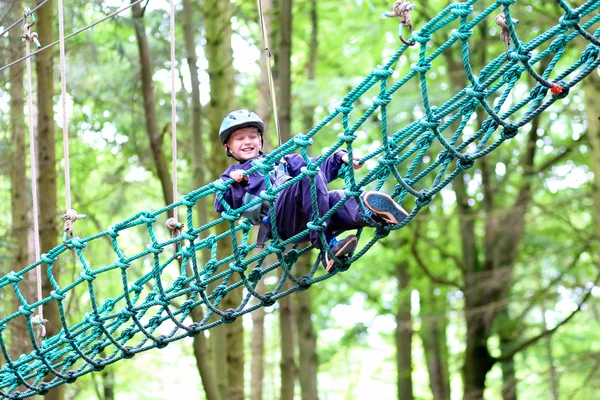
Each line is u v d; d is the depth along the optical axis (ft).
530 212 52.01
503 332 54.29
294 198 18.76
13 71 42.37
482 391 54.39
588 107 41.50
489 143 52.75
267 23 44.68
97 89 47.47
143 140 47.60
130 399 80.53
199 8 42.96
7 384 23.34
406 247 54.08
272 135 54.95
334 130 52.70
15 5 41.88
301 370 43.39
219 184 18.84
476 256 55.42
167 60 46.14
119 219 56.80
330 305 65.92
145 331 21.09
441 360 65.16
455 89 49.62
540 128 55.93
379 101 17.10
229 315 20.29
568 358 50.21
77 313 55.93
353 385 85.25
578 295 50.39
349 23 56.08
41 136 39.93
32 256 49.34
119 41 43.29
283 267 19.40
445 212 66.39
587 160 51.93
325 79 51.26
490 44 50.75
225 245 40.83
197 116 39.58
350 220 18.49
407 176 18.37
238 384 42.45
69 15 43.42
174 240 19.54
